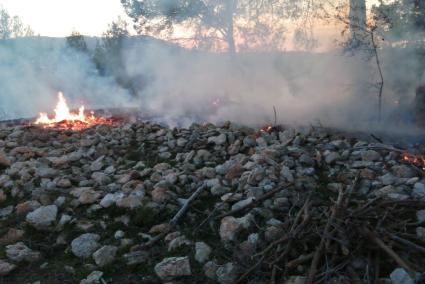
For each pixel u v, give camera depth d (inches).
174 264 108.4
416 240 107.2
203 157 175.8
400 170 148.4
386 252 100.8
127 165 176.7
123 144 203.8
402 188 134.1
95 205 137.9
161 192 138.7
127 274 110.6
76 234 126.6
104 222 131.1
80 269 113.0
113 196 139.0
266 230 115.8
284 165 153.6
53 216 132.0
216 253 114.2
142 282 107.4
